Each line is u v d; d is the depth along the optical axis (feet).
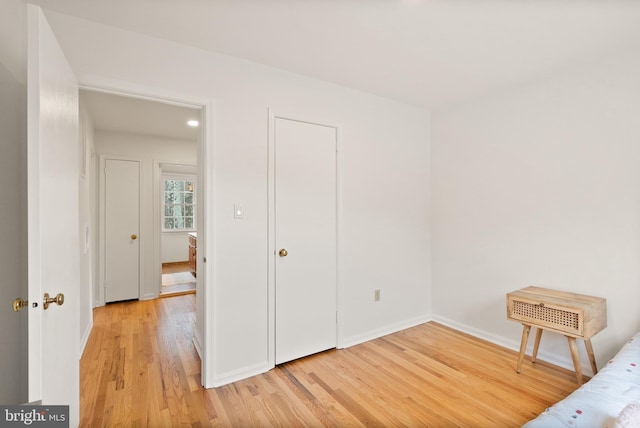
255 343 7.57
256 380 7.27
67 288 5.08
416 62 7.55
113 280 13.30
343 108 9.09
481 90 9.27
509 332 8.96
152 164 14.20
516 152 8.79
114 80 6.02
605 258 7.14
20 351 5.08
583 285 7.50
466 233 10.16
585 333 6.36
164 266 22.44
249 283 7.49
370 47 6.85
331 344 8.93
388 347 9.09
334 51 7.05
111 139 13.34
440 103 10.43
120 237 13.43
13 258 4.95
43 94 4.01
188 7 5.47
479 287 9.77
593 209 7.32
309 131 8.49
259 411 6.11
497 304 9.29
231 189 7.22
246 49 6.94
